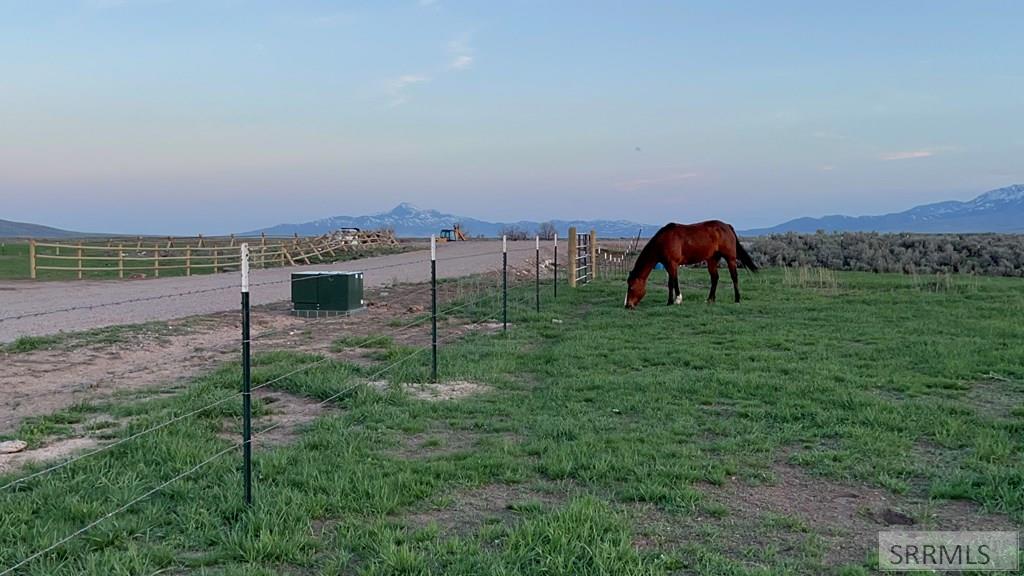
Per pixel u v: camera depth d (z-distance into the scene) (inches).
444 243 2498.8
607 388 369.4
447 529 201.5
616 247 1889.8
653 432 291.9
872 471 251.3
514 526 200.2
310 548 185.9
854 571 175.6
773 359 441.4
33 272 1163.9
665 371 414.3
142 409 316.2
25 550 179.9
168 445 259.9
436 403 340.2
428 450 275.1
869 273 1115.3
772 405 338.3
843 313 638.5
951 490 230.1
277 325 600.1
